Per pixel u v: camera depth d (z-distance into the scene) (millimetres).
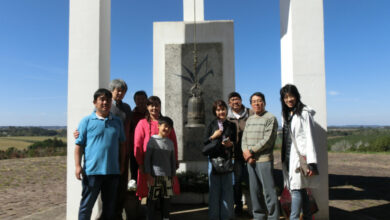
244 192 3836
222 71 5031
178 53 5094
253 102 3281
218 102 3383
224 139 3236
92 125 2904
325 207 3516
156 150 3131
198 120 3973
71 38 3848
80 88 3805
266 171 3125
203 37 5094
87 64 3824
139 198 3510
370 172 9695
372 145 20734
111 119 3010
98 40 3838
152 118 3414
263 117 3219
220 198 3434
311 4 3680
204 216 3715
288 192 3221
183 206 4188
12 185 7258
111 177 2963
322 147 3547
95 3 3861
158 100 3404
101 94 2920
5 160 13242
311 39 3648
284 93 2938
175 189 3318
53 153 19641
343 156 15750
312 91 3611
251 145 3201
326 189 3521
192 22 5121
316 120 3576
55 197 5898
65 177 8641
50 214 4180
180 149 4953
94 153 2873
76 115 3781
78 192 3713
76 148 2885
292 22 3682
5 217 4340
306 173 2703
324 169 3531
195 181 4363
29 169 10203
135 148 3232
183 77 5055
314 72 3623
